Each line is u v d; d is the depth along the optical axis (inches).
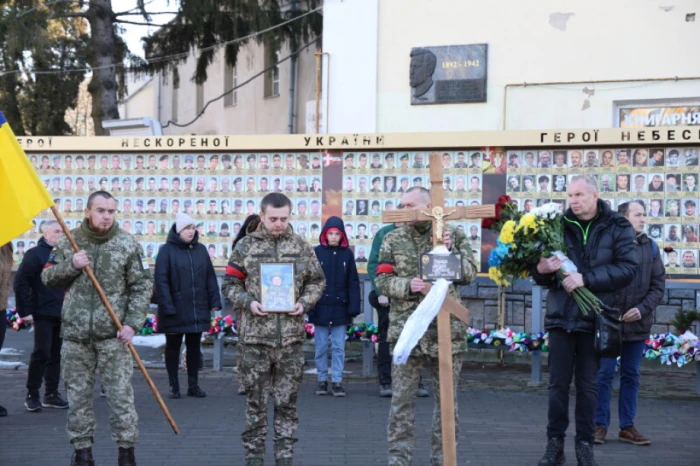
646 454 284.4
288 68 858.1
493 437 308.2
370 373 440.5
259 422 245.4
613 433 318.0
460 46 565.9
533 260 251.6
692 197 423.2
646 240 299.7
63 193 482.0
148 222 475.2
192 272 382.9
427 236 236.5
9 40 693.9
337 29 588.7
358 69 585.0
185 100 1075.9
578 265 253.9
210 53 757.9
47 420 337.1
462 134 441.4
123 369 249.9
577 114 549.6
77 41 829.8
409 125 576.4
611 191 431.5
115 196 478.0
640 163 428.8
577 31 549.3
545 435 311.7
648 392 397.1
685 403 373.4
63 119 896.3
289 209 247.1
